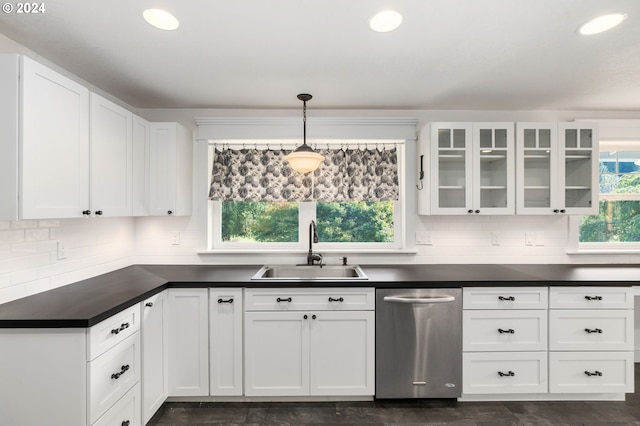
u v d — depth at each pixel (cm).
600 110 282
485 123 250
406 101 261
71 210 165
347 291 213
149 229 278
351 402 219
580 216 295
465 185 251
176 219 278
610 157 295
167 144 248
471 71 206
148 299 189
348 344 214
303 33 162
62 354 139
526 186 253
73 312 147
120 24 154
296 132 273
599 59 190
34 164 142
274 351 213
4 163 135
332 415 206
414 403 219
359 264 279
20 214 136
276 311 213
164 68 201
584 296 215
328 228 299
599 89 236
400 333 213
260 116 277
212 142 283
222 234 297
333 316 213
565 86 230
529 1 137
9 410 139
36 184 143
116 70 204
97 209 185
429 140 252
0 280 161
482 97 252
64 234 202
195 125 280
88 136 178
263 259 279
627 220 295
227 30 159
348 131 275
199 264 278
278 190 281
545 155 255
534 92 242
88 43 172
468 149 250
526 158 255
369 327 213
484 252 282
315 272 267
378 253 279
